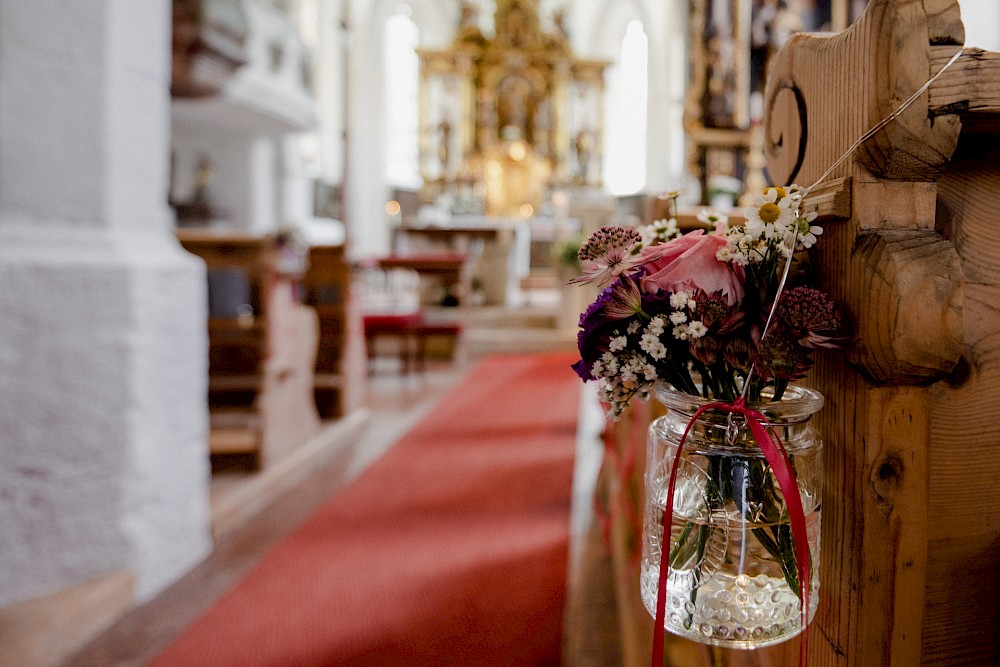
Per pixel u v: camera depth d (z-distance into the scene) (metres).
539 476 3.56
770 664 1.05
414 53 15.28
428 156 15.02
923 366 0.69
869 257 0.70
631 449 1.99
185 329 2.52
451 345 8.20
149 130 2.40
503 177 14.78
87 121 2.16
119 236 2.26
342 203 4.85
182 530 2.53
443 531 2.83
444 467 3.74
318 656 1.92
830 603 0.82
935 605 0.81
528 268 13.06
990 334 0.81
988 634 0.83
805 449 0.76
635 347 0.78
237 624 2.10
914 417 0.73
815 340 0.70
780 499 0.75
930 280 0.67
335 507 3.13
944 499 0.81
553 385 6.22
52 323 2.09
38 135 2.08
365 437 4.46
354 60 14.56
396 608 2.18
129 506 2.26
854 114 0.73
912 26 0.66
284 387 3.62
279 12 6.90
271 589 2.34
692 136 9.92
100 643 2.02
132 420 2.26
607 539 2.61
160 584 2.39
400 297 12.70
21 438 2.06
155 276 2.34
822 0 9.78
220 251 3.34
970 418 0.81
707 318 0.70
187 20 4.86
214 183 8.09
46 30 2.06
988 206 0.80
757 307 0.73
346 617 2.14
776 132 0.99
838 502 0.80
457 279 8.56
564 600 2.21
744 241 0.73
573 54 15.11
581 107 15.22
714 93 9.85
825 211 0.75
